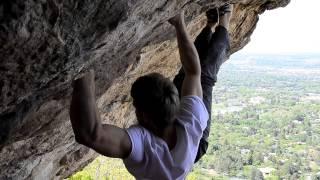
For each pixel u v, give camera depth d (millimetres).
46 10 2322
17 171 5840
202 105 3396
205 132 3965
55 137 5730
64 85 3488
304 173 57156
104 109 6574
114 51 3438
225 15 4844
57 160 7406
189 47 3686
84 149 8094
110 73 4746
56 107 4195
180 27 3779
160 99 2959
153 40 4992
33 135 4656
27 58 2523
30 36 2355
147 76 3041
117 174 21203
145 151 2998
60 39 2539
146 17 3287
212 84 4234
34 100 3553
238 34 8039
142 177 3055
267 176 54312
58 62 2721
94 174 20781
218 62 4395
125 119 7773
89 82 3115
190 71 3598
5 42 2297
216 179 49594
